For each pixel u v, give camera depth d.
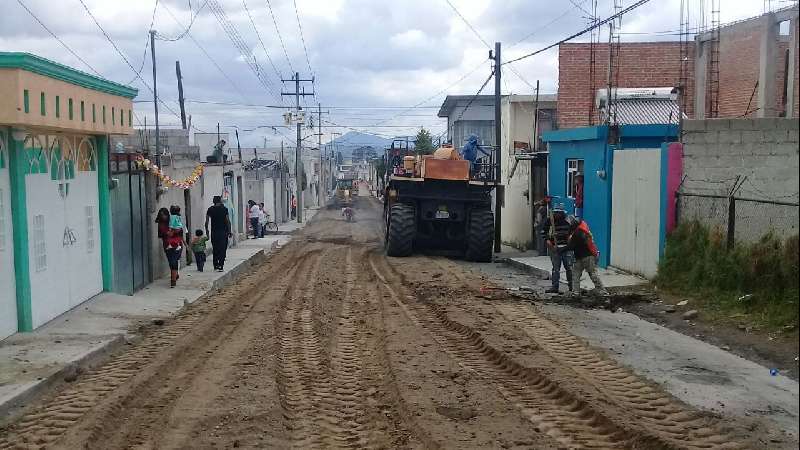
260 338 10.82
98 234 13.90
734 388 8.15
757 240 12.26
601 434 6.70
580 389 7.86
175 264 16.30
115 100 13.32
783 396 7.86
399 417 7.19
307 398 7.86
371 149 146.75
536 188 25.28
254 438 6.55
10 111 9.34
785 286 10.98
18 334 10.52
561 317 12.38
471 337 10.84
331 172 106.94
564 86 25.91
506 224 29.67
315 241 32.25
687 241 13.77
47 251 11.45
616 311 13.00
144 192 16.45
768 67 17.53
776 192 14.52
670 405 7.48
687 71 21.28
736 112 19.23
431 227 23.12
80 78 11.38
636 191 16.00
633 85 25.09
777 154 14.48
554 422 7.02
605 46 25.42
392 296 14.88
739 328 10.75
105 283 14.13
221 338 10.95
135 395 7.94
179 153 22.52
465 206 22.58
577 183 20.05
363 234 36.16
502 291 15.09
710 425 6.89
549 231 15.08
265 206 43.38
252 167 43.91
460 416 7.20
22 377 8.24
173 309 13.41
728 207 12.81
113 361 9.57
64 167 12.19
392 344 10.26
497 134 25.06
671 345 10.27
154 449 6.31
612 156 17.48
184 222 20.91
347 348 10.24
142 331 11.46
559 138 21.17
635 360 9.44
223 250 19.03
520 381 8.55
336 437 6.66
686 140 14.38
